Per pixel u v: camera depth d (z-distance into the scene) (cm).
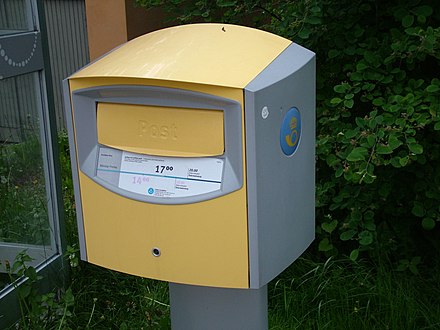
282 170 217
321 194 374
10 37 327
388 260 381
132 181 220
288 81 213
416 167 373
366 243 352
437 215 366
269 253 216
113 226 226
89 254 235
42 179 361
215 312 241
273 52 223
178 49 220
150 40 236
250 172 202
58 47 759
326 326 335
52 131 357
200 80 199
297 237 236
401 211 395
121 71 212
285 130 216
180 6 495
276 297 364
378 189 377
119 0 584
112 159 224
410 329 334
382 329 335
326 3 388
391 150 315
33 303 321
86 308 347
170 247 218
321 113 383
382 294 349
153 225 218
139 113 215
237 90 197
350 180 339
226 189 205
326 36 393
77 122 226
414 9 357
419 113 340
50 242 365
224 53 215
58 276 361
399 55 348
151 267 223
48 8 751
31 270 325
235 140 202
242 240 209
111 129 222
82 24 747
